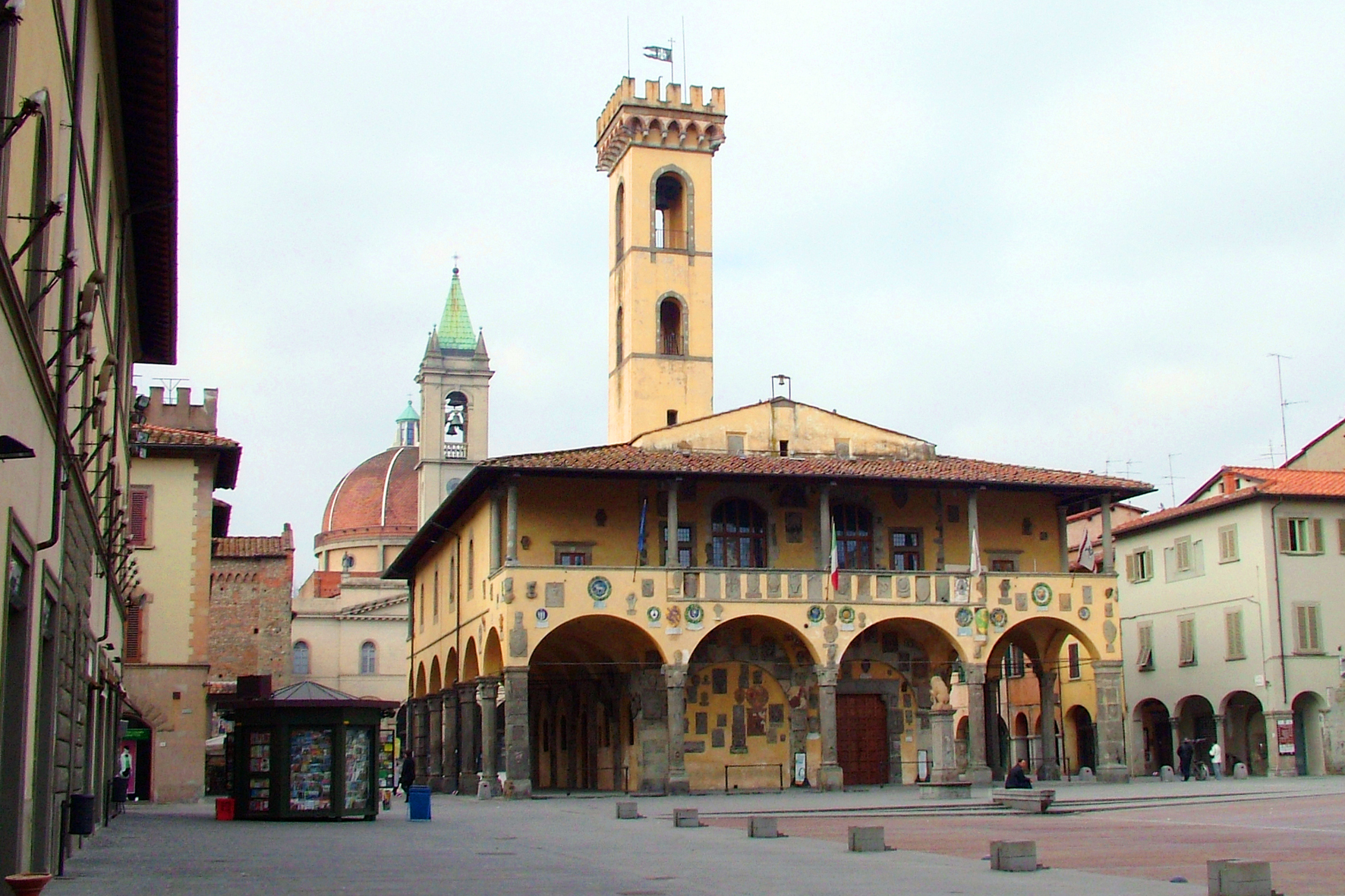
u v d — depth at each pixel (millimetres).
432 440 146000
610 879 23891
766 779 63219
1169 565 78000
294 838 34625
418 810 43875
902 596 61375
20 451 15430
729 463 61844
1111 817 41125
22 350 17281
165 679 61625
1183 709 76875
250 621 86812
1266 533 71000
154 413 71625
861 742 65188
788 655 64125
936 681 65688
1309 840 31125
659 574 58938
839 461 65188
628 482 62719
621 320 76375
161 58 27578
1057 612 62969
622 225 76812
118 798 46594
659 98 76562
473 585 65500
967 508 66000
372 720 43656
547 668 70750
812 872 24938
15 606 18797
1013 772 48281
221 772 81375
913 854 28875
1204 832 34156
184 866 26500
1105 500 64500
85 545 28188
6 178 16031
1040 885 22219
